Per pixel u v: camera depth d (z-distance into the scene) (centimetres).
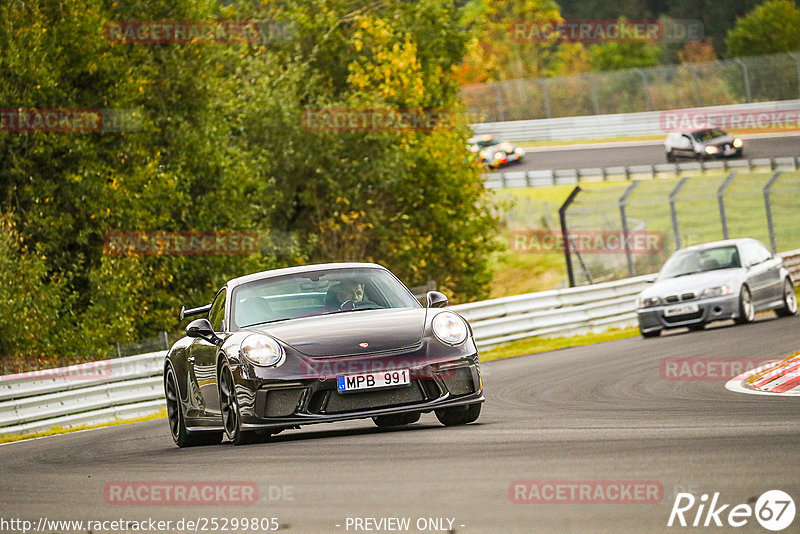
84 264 8212
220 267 8681
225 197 8900
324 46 11638
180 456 2656
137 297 8019
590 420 2638
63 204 8031
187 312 3525
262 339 2625
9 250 7112
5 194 7831
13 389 4988
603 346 5950
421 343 2600
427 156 11544
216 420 2883
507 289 14825
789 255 9556
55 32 7869
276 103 10106
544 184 17638
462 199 11975
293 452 2403
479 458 2048
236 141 10081
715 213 14838
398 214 11219
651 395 3241
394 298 2978
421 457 2130
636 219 14850
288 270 3117
